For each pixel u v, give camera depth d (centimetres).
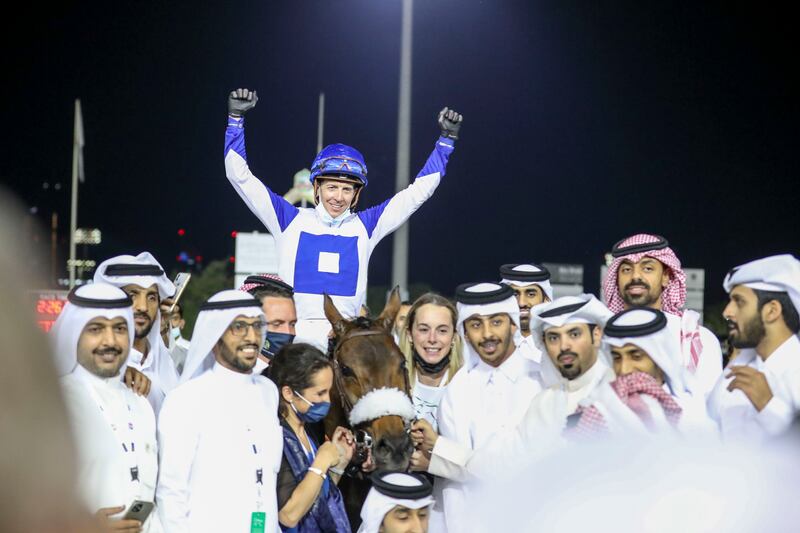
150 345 475
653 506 187
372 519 402
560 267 1438
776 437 300
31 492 80
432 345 476
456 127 565
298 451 415
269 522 384
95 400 364
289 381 420
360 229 542
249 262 1950
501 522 207
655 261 520
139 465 371
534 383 446
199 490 379
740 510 185
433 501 412
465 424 446
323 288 527
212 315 393
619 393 336
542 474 205
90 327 365
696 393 370
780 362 379
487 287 448
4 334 81
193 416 381
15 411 80
